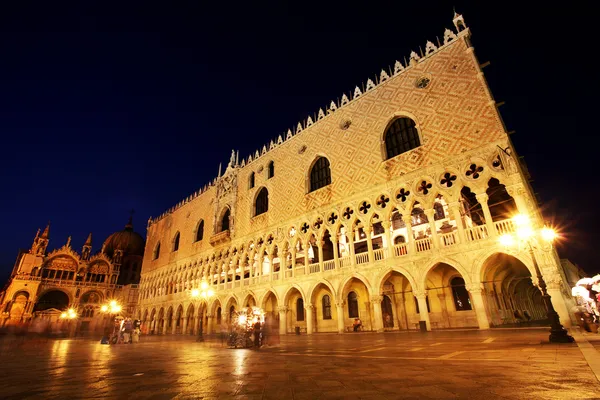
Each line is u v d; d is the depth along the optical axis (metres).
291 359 11.70
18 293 65.56
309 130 40.94
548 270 20.00
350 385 6.56
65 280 71.44
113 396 6.28
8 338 48.66
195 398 5.92
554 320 12.08
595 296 20.39
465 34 28.69
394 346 14.43
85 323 70.38
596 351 9.40
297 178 39.66
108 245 94.25
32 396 6.41
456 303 27.36
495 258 23.64
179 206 64.00
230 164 53.38
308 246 35.22
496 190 29.09
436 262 24.55
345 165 34.25
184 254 57.00
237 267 44.75
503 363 8.26
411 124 30.61
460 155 25.61
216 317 47.22
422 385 6.21
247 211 45.78
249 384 7.12
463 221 25.47
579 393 5.12
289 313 37.31
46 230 72.50
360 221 31.41
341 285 30.09
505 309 27.38
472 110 26.19
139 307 65.75
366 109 34.72
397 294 30.53
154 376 8.80
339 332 29.19
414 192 27.44
